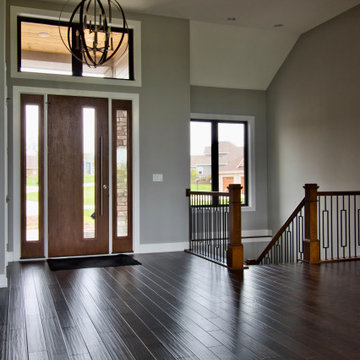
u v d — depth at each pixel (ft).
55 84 19.26
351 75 20.26
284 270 16.20
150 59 20.94
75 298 12.46
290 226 24.75
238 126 27.09
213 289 13.38
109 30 12.69
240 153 27.09
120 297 12.54
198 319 10.46
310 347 8.66
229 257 16.67
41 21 19.33
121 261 18.31
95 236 19.85
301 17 21.30
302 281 14.38
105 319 10.53
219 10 20.44
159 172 20.97
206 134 26.30
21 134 18.84
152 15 21.01
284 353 8.36
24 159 18.89
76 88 19.58
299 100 24.06
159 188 20.95
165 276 15.31
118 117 20.39
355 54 20.02
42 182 19.13
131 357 8.21
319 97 22.45
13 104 18.57
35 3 18.99
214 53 23.86
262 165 27.27
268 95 27.20
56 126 19.34
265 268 16.60
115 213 20.21
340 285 13.79
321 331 9.58
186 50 21.59
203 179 26.16
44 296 12.72
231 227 16.58
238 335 9.35
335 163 21.36
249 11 20.56
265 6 19.95
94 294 12.92
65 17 19.44
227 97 26.45
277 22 21.95
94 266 17.28
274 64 25.50
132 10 20.36
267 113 27.32
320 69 22.34
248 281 14.42
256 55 24.59
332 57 21.48
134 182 20.42
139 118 20.63
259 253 26.89
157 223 20.90
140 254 20.16
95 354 8.38
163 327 9.90
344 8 20.18
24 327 9.98
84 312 11.10
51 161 19.25
